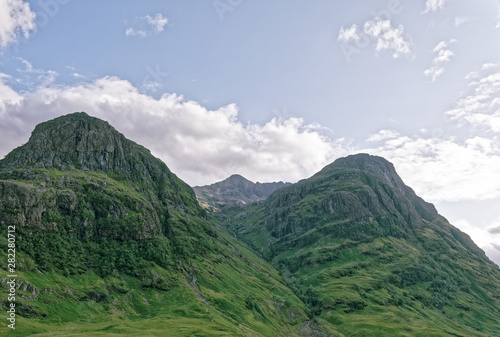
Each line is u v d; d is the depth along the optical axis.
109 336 150.25
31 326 147.00
